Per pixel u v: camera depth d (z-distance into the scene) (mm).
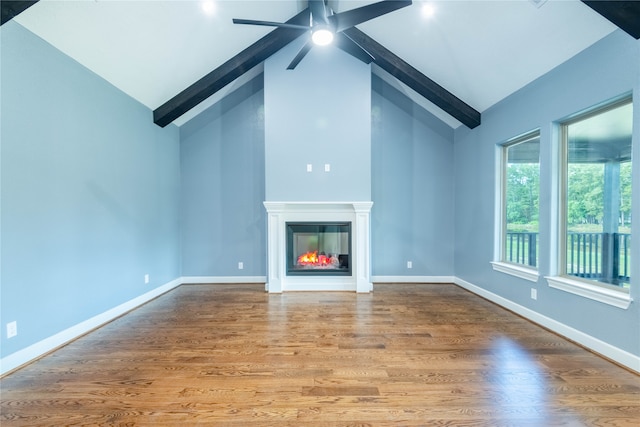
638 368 2092
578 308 2584
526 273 3188
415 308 3619
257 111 4863
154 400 1847
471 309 3578
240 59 4000
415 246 4902
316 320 3215
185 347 2574
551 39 2621
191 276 4883
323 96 4359
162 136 4363
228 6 3266
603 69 2322
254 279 4918
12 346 2223
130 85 3523
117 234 3412
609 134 2471
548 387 1965
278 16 3744
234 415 1715
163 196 4387
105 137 3232
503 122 3621
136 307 3703
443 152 4852
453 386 1983
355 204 4320
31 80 2400
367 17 2699
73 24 2574
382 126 4867
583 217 2711
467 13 2953
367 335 2805
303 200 4371
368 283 4375
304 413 1730
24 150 2342
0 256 2160
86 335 2859
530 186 3402
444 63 3721
